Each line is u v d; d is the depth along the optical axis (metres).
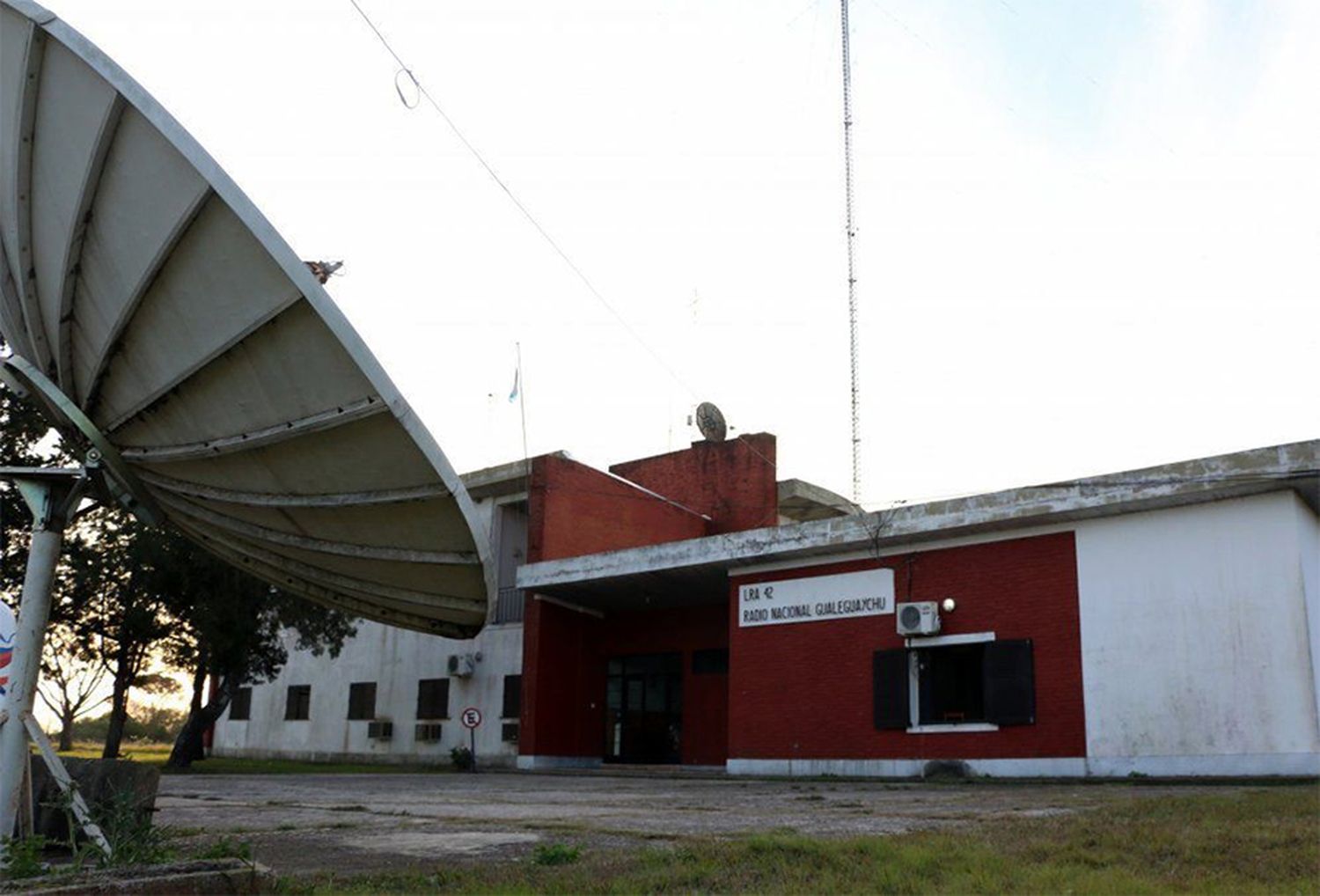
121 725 27.09
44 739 5.70
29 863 4.95
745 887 5.68
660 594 26.47
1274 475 15.66
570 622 28.03
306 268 5.05
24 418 22.67
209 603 25.50
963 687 19.11
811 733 20.66
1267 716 15.44
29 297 6.32
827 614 20.98
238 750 37.38
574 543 28.17
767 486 30.64
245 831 8.94
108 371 6.27
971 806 11.34
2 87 5.67
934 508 19.39
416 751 31.22
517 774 24.67
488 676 29.97
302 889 5.51
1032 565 18.38
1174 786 14.89
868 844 6.94
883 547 20.38
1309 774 14.88
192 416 6.18
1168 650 16.56
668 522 30.98
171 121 4.89
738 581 22.64
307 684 35.62
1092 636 17.42
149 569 25.50
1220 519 16.47
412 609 8.23
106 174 5.35
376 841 8.13
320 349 5.37
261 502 6.62
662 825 9.30
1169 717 16.34
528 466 28.88
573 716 27.64
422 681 31.83
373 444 5.79
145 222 5.33
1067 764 17.22
